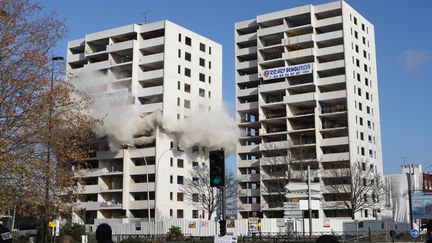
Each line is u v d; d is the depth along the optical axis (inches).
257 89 3496.6
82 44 3494.1
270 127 3452.3
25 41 937.5
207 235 2447.1
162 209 3048.7
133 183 3117.6
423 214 2321.6
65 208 996.6
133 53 3260.3
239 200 3358.8
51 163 942.4
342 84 3267.7
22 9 936.3
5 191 898.7
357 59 3373.5
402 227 2556.6
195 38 3467.0
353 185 2923.2
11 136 906.1
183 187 3208.7
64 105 962.1
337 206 2962.6
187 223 2488.9
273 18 3457.2
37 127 927.7
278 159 3139.8
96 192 3152.1
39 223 1488.7
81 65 3558.1
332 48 3272.6
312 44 3339.1
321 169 3053.6
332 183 3016.7
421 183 3385.8
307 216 2192.4
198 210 3206.2
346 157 3097.9
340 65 3238.2
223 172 707.4
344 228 2364.7
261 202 3164.4
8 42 907.4
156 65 3319.4
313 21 3336.6
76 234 1745.8
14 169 884.0
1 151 874.8
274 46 3427.7
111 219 3009.4
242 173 3440.0
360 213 3046.3
